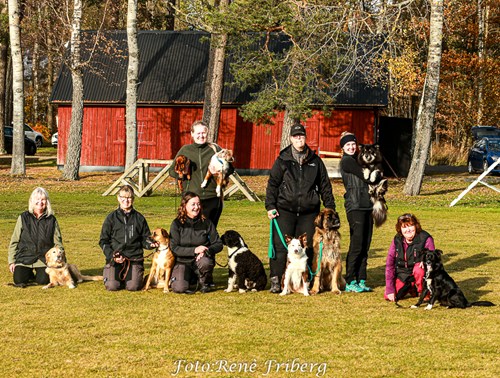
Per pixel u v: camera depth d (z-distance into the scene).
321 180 9.12
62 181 28.42
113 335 6.84
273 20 24.19
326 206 9.17
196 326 7.18
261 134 32.97
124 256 9.00
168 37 35.25
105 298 8.50
